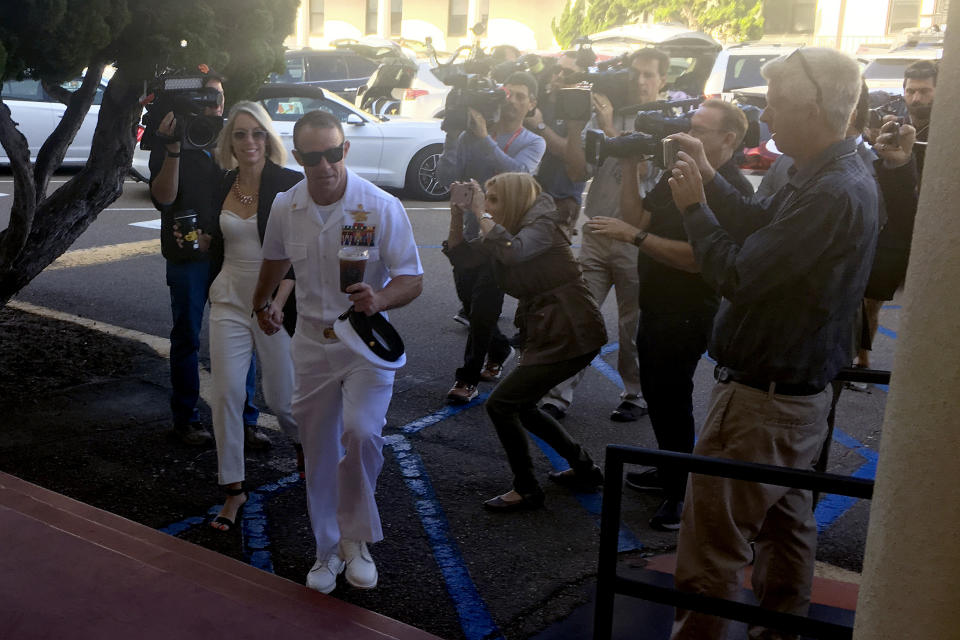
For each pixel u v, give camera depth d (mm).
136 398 5277
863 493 1999
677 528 3990
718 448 2588
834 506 4309
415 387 5715
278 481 4336
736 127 3457
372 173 12062
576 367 3961
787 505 2727
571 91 5023
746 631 3213
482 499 4234
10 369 5574
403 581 3502
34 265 5305
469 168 5656
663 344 3809
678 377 3850
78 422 4883
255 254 3705
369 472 3258
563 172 5590
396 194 12719
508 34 32375
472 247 4207
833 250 2357
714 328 2613
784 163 3928
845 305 2438
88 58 4125
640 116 3582
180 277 4512
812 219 2332
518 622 3256
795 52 2408
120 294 7477
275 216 3338
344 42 19016
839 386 3205
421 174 12367
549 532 3924
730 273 2420
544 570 3609
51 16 3848
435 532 3898
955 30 1347
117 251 8953
